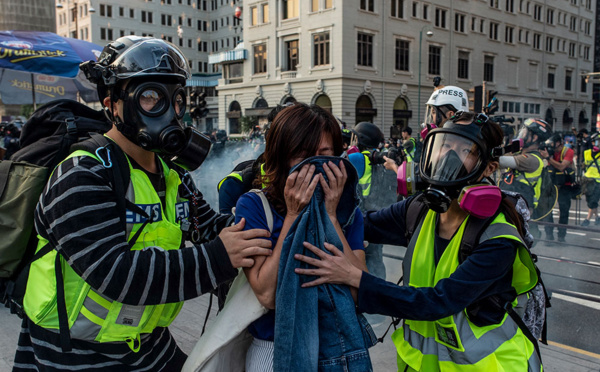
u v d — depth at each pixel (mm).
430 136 1557
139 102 1367
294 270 1349
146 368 1580
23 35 6574
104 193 1345
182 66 1447
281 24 35094
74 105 1720
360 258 1521
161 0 53812
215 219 1837
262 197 1471
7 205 1492
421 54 35562
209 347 1425
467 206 1396
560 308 4656
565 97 48656
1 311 4168
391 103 34406
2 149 4430
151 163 1556
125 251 1329
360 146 4137
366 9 32500
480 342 1449
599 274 5738
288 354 1305
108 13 49812
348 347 1375
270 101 36750
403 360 1641
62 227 1282
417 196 1754
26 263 1567
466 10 37969
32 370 1576
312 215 1396
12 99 8852
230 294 1561
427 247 1598
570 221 9914
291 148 1416
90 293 1407
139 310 1450
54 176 1349
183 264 1322
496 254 1398
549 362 3273
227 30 56219
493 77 40875
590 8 51625
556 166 8320
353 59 32000
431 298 1384
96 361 1462
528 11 43688
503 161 5992
